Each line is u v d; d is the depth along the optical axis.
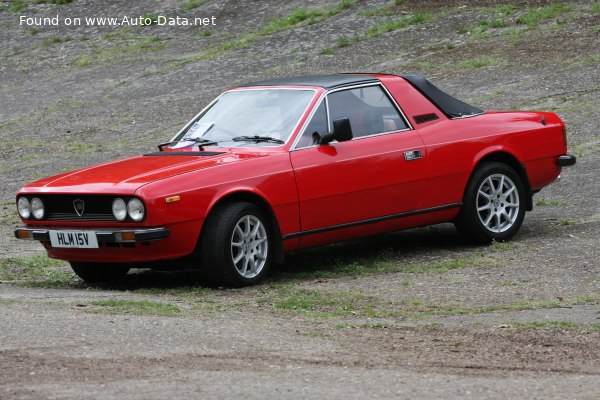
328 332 15.49
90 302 17.56
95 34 62.31
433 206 22.11
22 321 15.52
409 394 11.90
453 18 53.09
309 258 22.61
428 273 20.38
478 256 21.73
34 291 19.56
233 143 21.05
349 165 20.91
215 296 18.83
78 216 19.58
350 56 49.62
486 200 22.81
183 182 19.06
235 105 22.02
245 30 58.12
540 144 23.53
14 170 37.34
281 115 21.17
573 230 23.33
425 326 15.94
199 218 19.12
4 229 27.44
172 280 21.12
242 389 12.01
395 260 21.92
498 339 14.94
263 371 12.91
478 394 11.95
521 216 23.19
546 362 13.62
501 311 16.98
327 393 11.89
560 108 37.12
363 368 13.17
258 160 19.97
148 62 54.88
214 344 14.45
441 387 12.23
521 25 50.00
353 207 21.00
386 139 21.53
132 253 19.20
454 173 22.25
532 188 23.55
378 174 21.23
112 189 19.00
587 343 14.60
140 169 19.92
